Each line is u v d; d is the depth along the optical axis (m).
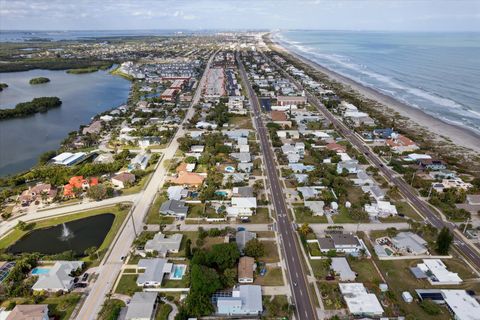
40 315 71.44
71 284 83.50
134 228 102.12
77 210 119.19
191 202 121.12
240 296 78.81
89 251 94.50
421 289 82.50
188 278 84.50
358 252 95.50
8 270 88.62
